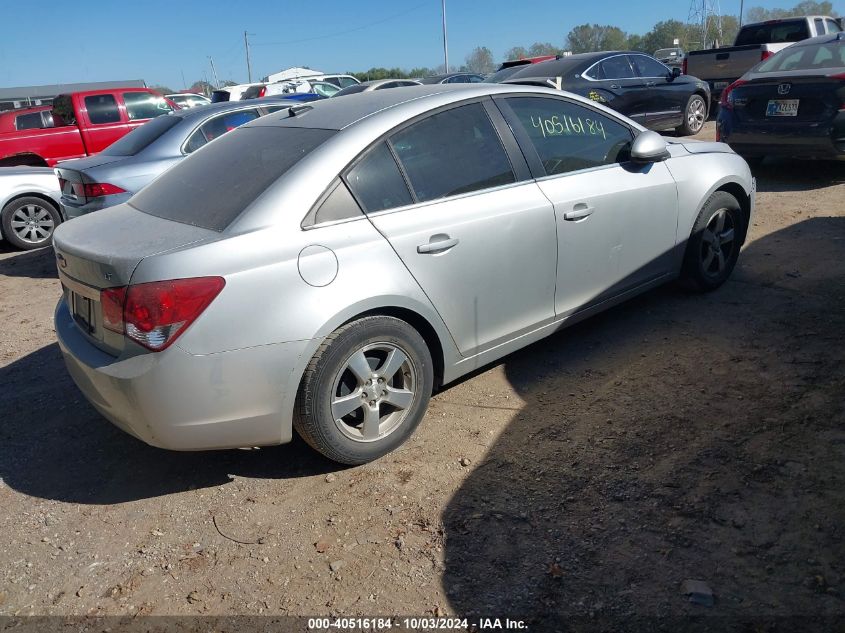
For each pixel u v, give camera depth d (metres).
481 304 3.56
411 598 2.49
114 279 2.80
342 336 3.03
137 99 12.38
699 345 4.17
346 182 3.17
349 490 3.14
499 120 3.76
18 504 3.27
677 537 2.63
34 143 11.52
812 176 8.27
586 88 10.40
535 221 3.69
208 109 7.33
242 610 2.52
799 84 7.34
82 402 4.23
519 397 3.82
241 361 2.83
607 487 2.97
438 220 3.35
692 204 4.58
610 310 4.84
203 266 2.77
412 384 3.35
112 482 3.40
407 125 3.42
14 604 2.65
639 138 4.23
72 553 2.91
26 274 7.60
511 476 3.12
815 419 3.27
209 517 3.06
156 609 2.56
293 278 2.92
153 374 2.74
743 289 4.96
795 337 4.13
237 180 3.26
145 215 3.36
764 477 2.91
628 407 3.58
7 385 4.55
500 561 2.62
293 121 3.66
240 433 2.95
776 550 2.51
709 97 12.37
